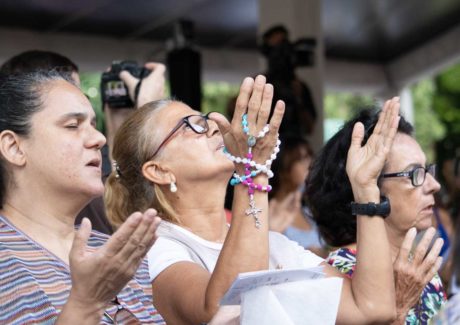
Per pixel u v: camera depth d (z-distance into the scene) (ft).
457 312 8.96
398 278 11.91
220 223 12.03
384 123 11.57
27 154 9.70
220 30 36.94
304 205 14.10
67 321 8.56
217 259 10.59
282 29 26.48
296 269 9.62
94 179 9.79
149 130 12.05
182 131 11.96
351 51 42.24
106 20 33.45
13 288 9.07
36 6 31.09
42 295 9.14
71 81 10.18
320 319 9.77
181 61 28.91
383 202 11.32
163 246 11.39
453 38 40.60
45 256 9.55
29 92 9.77
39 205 9.77
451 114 68.28
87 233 8.56
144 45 35.50
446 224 20.22
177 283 10.78
